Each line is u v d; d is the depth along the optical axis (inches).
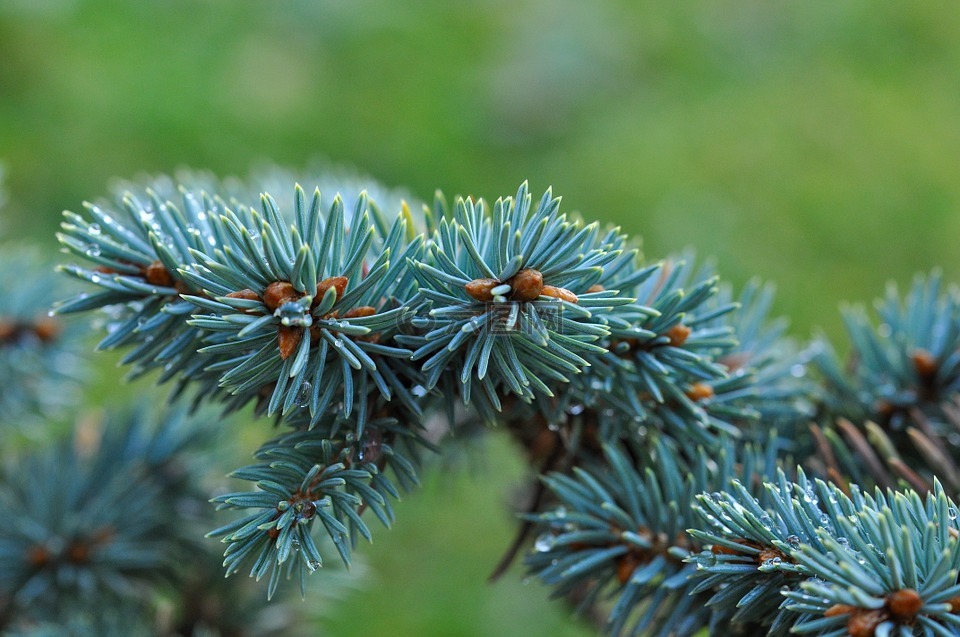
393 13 68.2
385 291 17.2
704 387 18.3
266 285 16.8
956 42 66.6
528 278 16.6
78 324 21.4
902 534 16.3
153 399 21.8
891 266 53.9
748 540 17.0
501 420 18.6
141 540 20.6
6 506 20.6
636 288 18.2
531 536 19.4
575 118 61.6
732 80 64.4
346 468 17.2
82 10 63.0
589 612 19.9
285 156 57.7
